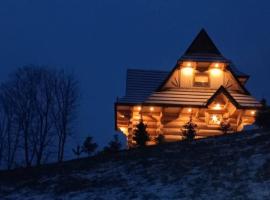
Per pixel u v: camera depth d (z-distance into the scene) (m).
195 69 43.56
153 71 46.50
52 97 46.81
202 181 23.34
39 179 27.70
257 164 24.08
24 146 44.56
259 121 33.78
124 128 44.88
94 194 24.02
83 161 29.78
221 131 39.56
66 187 25.58
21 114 46.00
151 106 41.41
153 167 26.14
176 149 28.55
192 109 41.31
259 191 21.30
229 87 43.34
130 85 44.28
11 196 25.67
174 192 22.69
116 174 26.20
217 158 25.81
